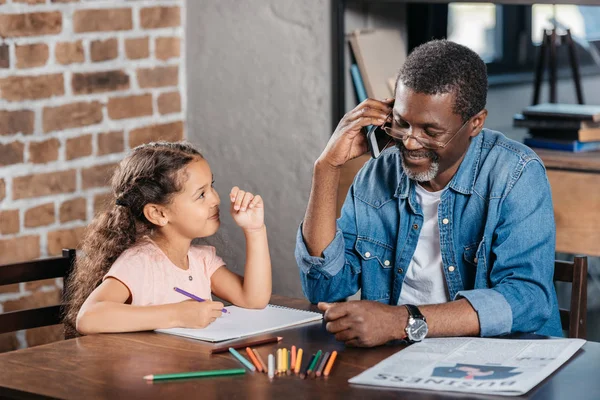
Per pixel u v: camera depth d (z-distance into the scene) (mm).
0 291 3113
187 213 2113
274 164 3580
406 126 2059
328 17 3391
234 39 3602
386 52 3557
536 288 2004
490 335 1896
